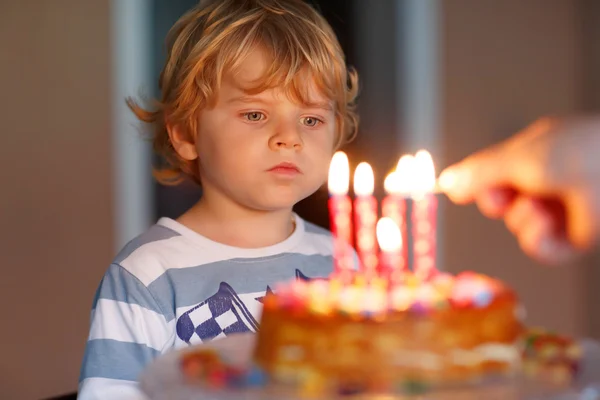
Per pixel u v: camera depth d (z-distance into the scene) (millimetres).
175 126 1997
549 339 1299
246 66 1806
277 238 1969
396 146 4059
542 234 1444
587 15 4105
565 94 4164
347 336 1197
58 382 3672
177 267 1827
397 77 4070
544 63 4148
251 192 1813
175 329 1780
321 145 1862
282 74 1784
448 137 4055
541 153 1405
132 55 3748
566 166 1385
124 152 3732
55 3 3609
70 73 3641
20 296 3625
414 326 1200
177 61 2031
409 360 1177
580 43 4145
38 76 3602
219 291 1825
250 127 1806
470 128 4082
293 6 2008
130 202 3756
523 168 1428
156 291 1780
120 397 1615
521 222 1474
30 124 3605
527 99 4137
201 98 1867
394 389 1113
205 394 1127
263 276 1878
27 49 3584
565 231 1439
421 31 4043
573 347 1276
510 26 4109
